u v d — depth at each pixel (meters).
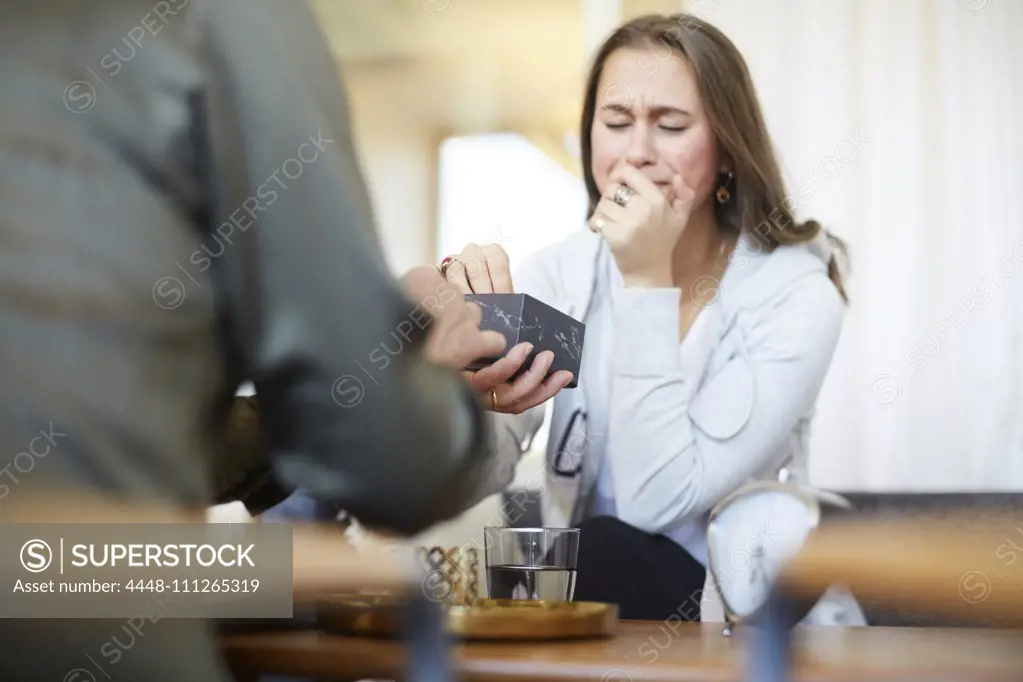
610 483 2.25
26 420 0.86
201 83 0.98
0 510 0.86
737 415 2.10
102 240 0.91
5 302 0.87
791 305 2.17
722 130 2.21
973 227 3.35
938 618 1.39
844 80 3.38
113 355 0.89
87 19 0.97
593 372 2.27
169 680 0.88
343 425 0.99
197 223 0.99
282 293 0.98
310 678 1.06
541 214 4.80
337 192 1.00
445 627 0.92
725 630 1.22
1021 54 3.31
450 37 4.68
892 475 3.33
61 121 0.94
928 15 3.36
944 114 3.36
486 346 1.50
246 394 1.19
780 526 1.10
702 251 2.36
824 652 1.06
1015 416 3.27
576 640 1.16
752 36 3.40
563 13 4.51
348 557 1.19
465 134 4.89
